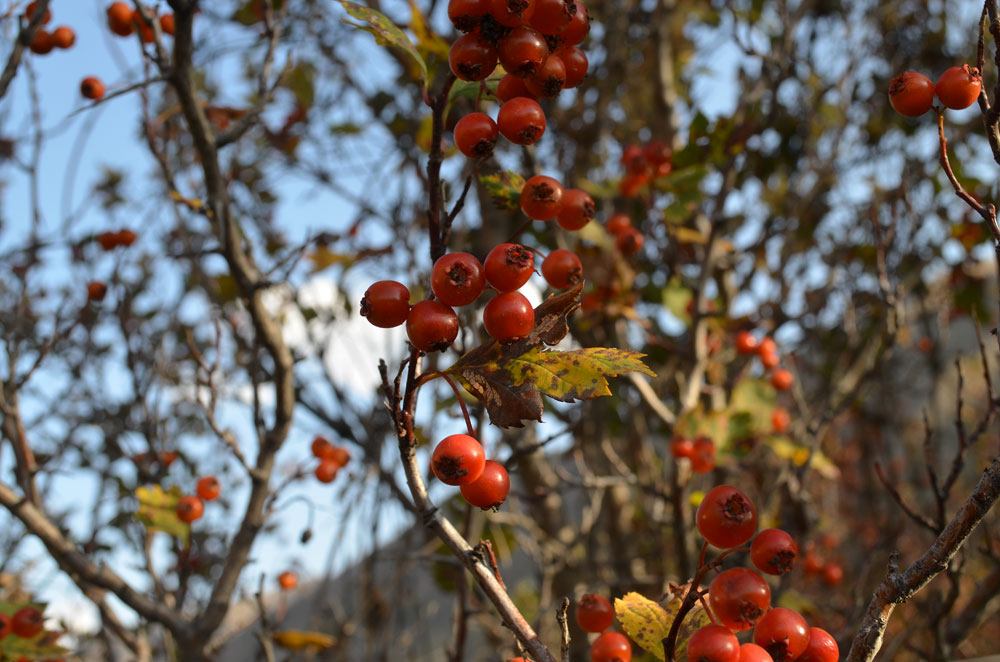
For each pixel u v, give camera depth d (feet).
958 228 13.97
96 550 14.32
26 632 6.68
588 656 14.14
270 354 10.13
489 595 4.84
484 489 4.88
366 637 17.39
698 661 4.43
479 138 5.16
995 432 25.14
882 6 19.02
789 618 4.71
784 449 13.28
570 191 6.82
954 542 4.44
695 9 19.65
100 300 12.19
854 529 21.67
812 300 16.81
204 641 9.98
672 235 13.39
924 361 21.66
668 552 17.81
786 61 13.87
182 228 14.92
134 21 10.52
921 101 5.55
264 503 10.34
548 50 5.21
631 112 19.38
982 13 5.40
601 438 16.38
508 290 5.01
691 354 13.44
